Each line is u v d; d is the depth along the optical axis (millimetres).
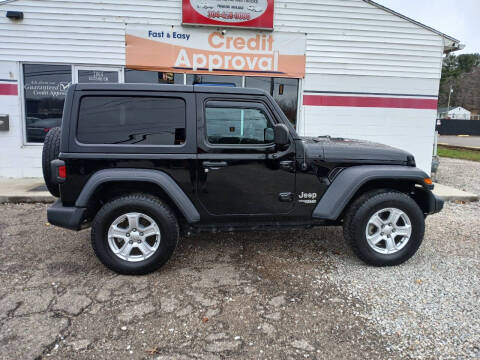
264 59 7805
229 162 3438
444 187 7605
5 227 4809
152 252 3391
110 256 3340
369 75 8125
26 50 7320
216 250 4098
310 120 8133
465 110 68688
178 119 3381
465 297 3082
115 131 3307
